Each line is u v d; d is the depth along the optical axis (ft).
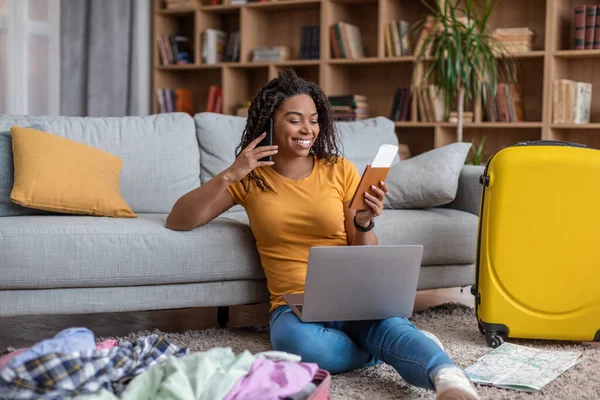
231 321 9.59
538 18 15.08
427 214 9.54
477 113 14.65
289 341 6.55
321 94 7.39
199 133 10.39
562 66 14.57
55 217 7.96
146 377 4.78
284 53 16.84
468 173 10.08
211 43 17.46
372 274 6.36
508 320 7.98
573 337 8.05
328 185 7.37
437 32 14.37
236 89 17.56
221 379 4.78
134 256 7.72
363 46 16.79
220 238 8.07
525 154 7.91
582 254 7.93
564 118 13.98
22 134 8.59
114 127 9.91
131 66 17.75
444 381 5.33
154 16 18.04
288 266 7.27
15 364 4.63
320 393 5.11
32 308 7.51
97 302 7.75
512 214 7.91
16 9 15.79
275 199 7.30
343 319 6.54
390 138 11.20
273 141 7.36
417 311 9.96
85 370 4.73
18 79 15.87
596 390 6.46
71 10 16.75
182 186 9.95
